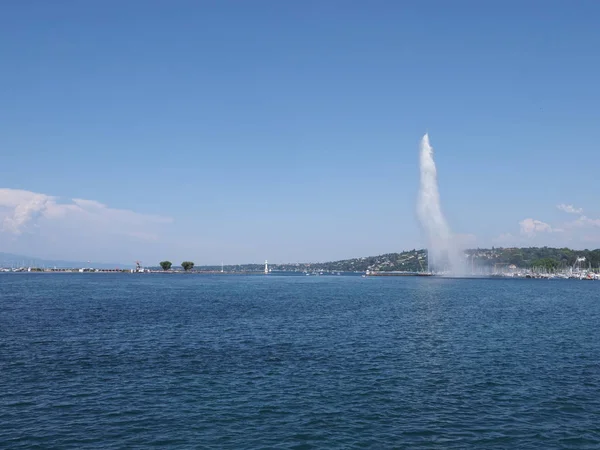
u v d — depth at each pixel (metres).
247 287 180.88
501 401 30.50
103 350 45.81
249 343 50.22
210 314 78.12
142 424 26.17
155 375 36.31
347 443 23.89
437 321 70.50
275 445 23.55
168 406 29.12
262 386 33.47
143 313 79.12
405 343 50.75
